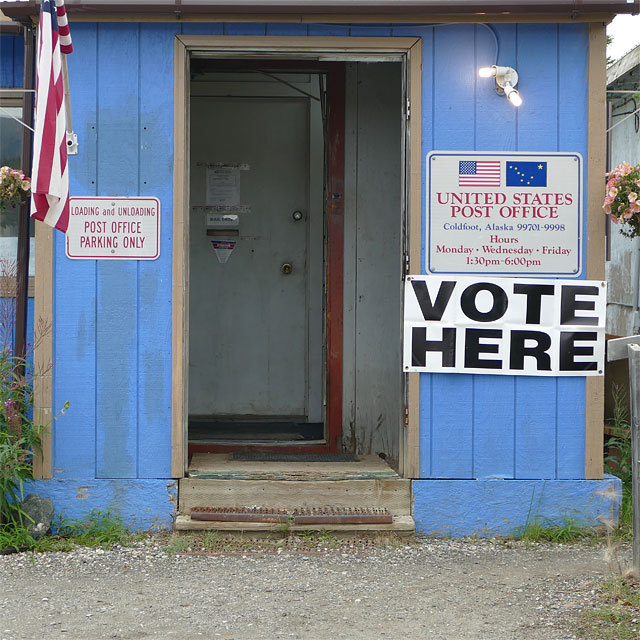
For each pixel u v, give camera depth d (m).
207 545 5.46
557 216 5.73
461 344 5.73
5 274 5.93
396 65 6.78
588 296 5.75
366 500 5.78
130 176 5.69
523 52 5.72
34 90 5.80
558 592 4.68
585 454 5.77
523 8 5.48
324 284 7.11
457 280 5.72
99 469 5.70
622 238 9.27
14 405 5.63
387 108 6.80
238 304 7.54
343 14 5.55
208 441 6.73
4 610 4.41
